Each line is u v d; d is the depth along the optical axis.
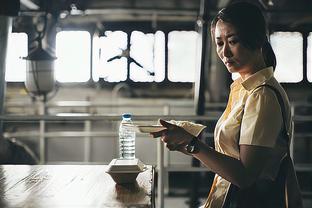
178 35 6.68
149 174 1.96
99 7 6.35
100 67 6.68
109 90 6.71
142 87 6.71
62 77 6.66
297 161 6.71
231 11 1.46
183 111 6.72
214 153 1.41
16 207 1.42
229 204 1.51
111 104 6.34
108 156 6.68
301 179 6.40
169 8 6.43
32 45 5.90
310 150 6.70
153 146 6.57
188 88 6.71
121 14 6.63
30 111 6.83
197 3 6.29
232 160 1.40
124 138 2.02
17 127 6.70
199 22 6.33
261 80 1.51
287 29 6.51
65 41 6.60
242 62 1.49
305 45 6.50
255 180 1.43
